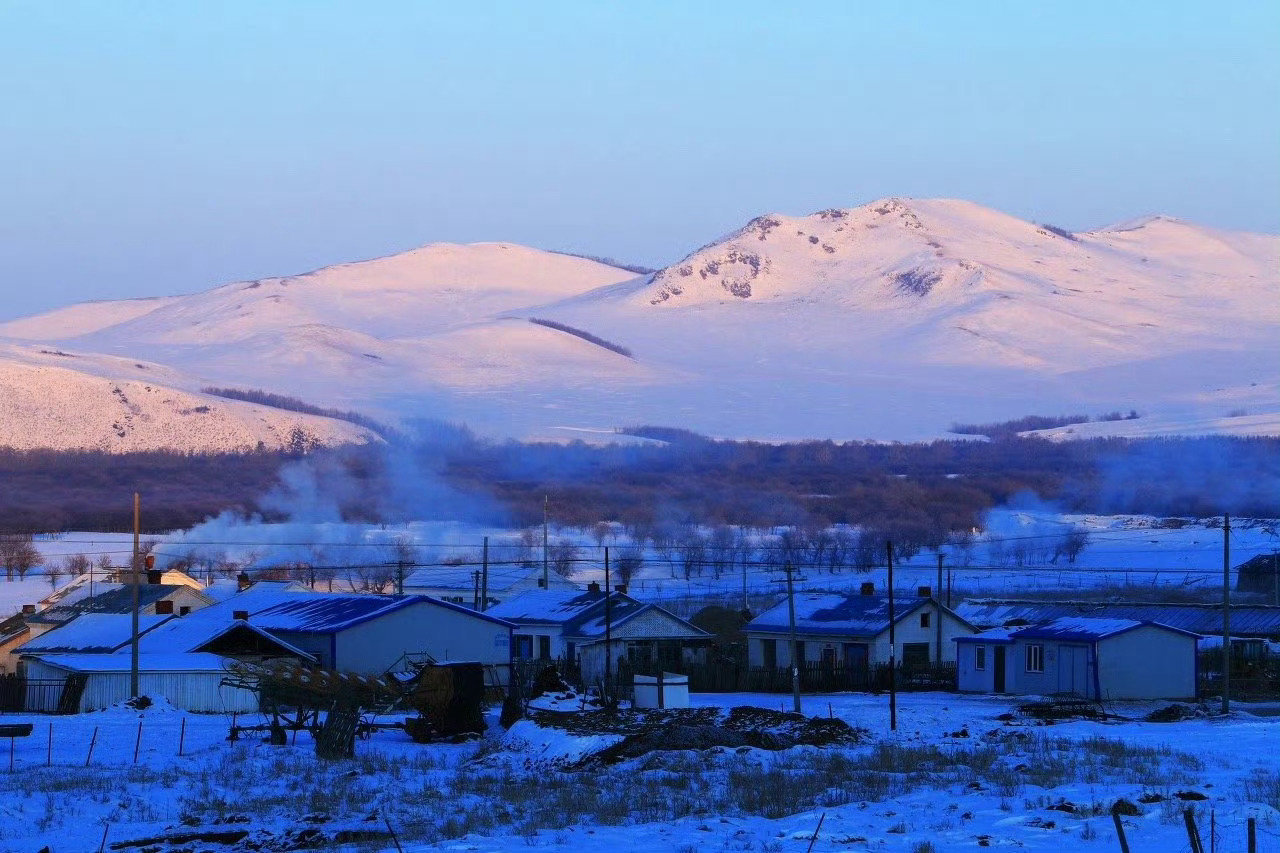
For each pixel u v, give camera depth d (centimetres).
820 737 5028
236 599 8362
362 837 3161
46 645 7681
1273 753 4731
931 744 5041
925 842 2986
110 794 3794
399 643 7462
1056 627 8000
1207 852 2802
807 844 3003
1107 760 4416
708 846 3011
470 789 3925
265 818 3422
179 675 6806
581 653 8531
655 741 4666
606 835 3152
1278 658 8494
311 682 5197
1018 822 3209
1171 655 7812
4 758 4709
